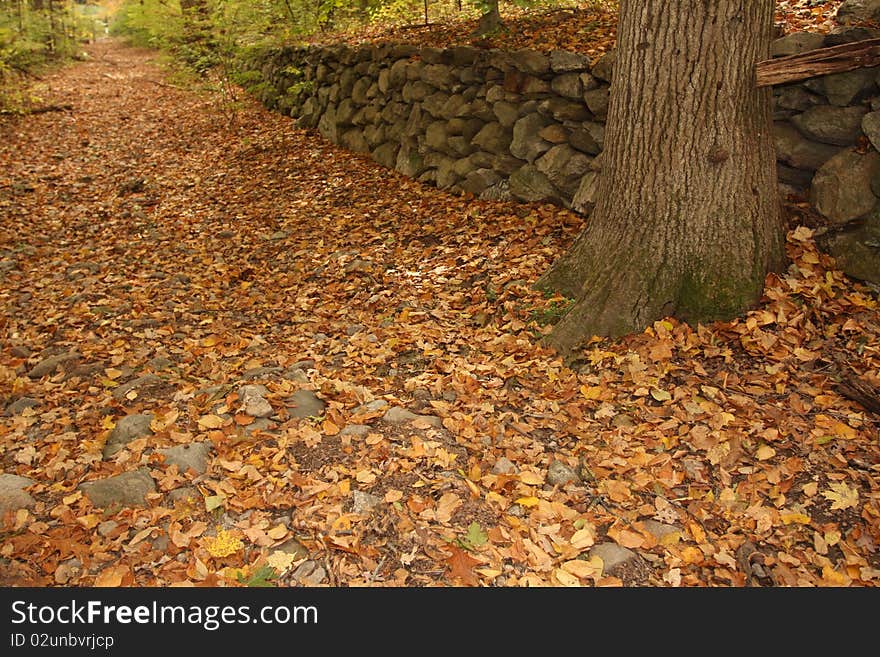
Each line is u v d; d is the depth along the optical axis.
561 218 5.90
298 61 11.32
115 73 18.81
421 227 6.51
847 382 3.46
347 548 2.72
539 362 4.09
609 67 5.53
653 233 4.14
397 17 11.86
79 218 7.85
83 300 5.57
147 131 11.70
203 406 3.79
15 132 11.23
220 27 11.54
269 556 2.69
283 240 6.78
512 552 2.72
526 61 6.22
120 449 3.40
